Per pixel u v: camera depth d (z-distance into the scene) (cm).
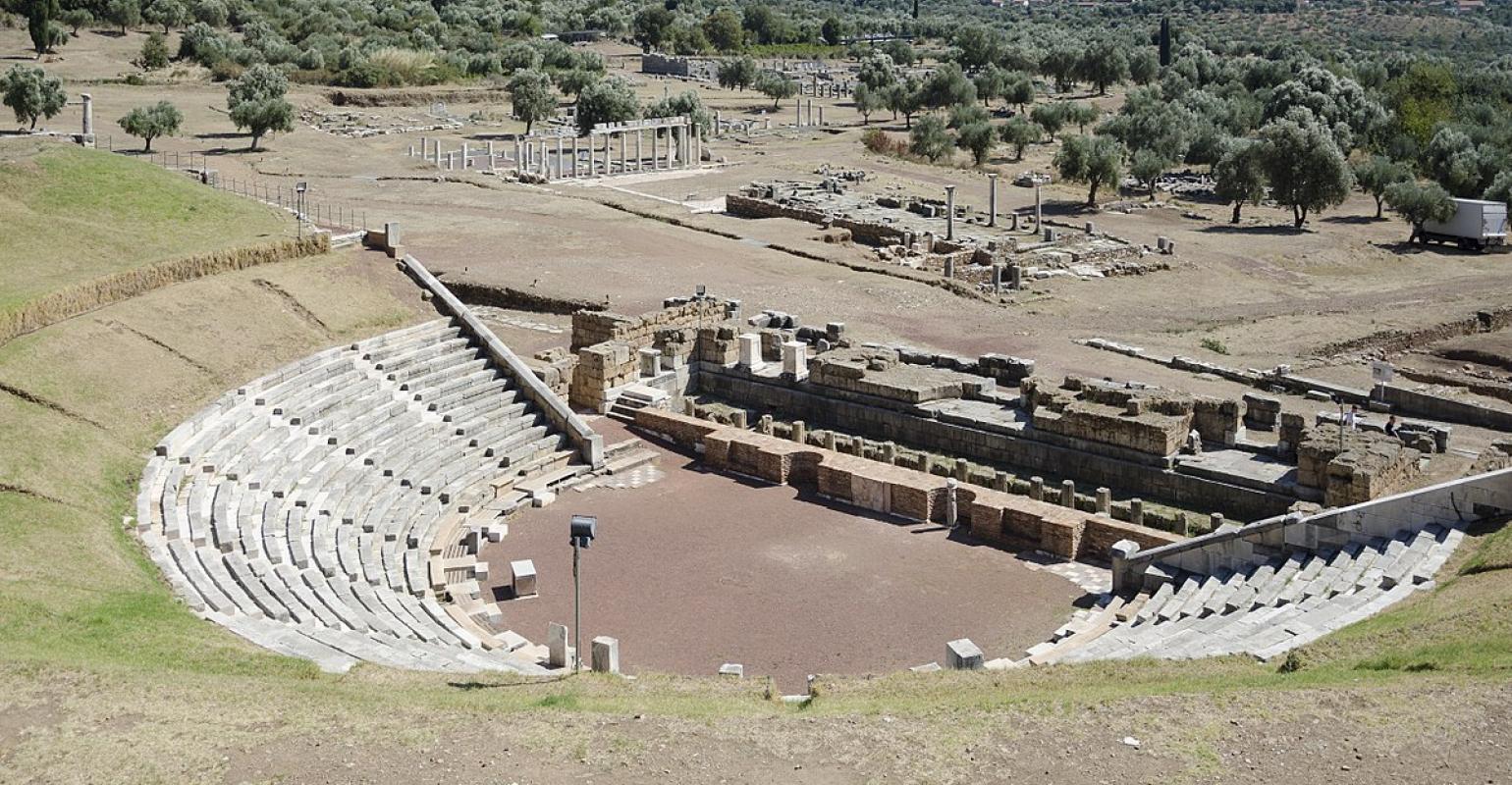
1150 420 5244
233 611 3778
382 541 4812
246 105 13175
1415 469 4966
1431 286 9912
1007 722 2834
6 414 4678
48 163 7206
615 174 13425
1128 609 4319
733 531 5141
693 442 6075
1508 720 2756
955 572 4741
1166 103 18188
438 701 2997
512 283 8119
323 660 3356
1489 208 11300
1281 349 7706
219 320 6009
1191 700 2923
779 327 7206
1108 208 12888
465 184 11881
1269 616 3831
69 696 2847
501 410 6044
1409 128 16688
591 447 5822
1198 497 5091
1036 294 9106
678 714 2895
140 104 15612
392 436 5628
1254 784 2567
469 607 4359
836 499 5484
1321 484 4800
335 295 6612
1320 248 11156
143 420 5094
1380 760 2638
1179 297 9388
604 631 4234
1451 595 3638
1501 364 7762
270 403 5531
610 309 7600
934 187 13400
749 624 4294
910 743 2747
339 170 12369
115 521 4325
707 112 16875
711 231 10250
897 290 8519
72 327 5450
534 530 5141
